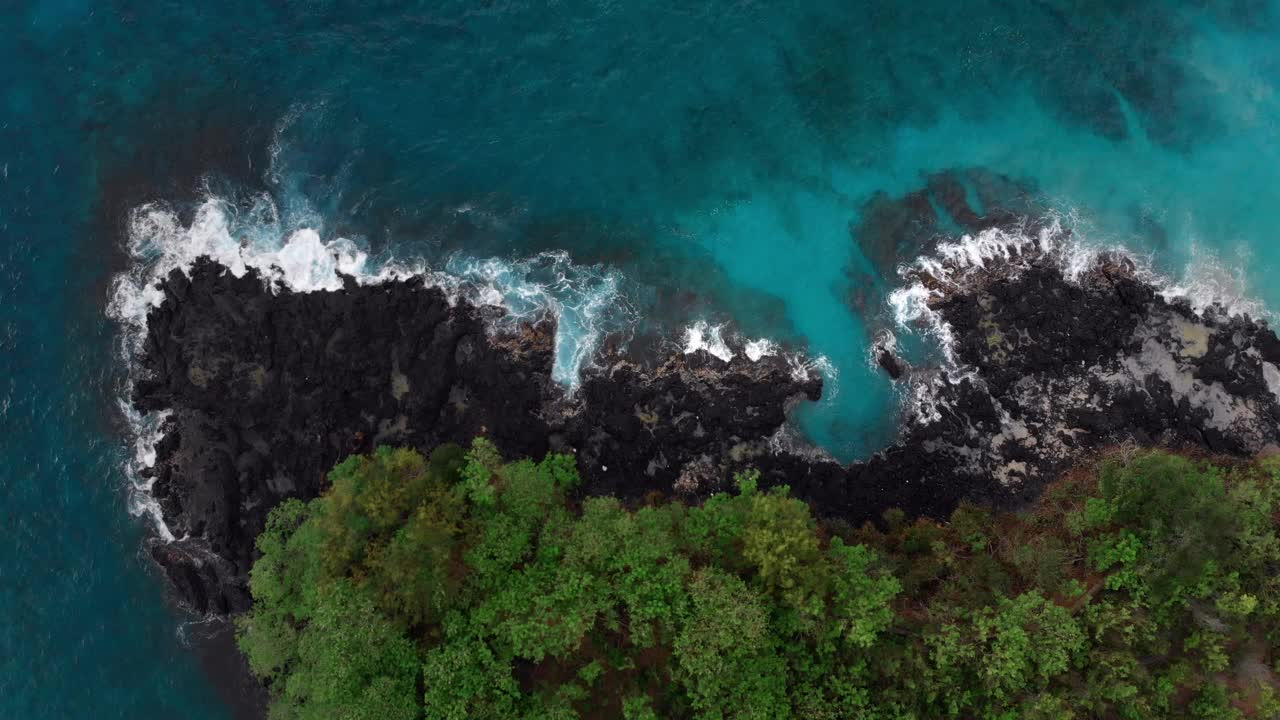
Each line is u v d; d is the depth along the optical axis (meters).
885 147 49.62
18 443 47.28
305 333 46.88
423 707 38.59
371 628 37.50
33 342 48.28
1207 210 48.06
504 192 49.62
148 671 46.31
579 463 46.94
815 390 47.28
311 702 39.25
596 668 38.09
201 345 47.00
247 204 49.09
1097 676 39.59
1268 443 45.56
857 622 36.56
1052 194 48.53
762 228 49.34
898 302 48.12
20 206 49.38
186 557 46.88
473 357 47.50
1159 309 47.03
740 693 37.38
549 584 39.22
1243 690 40.19
